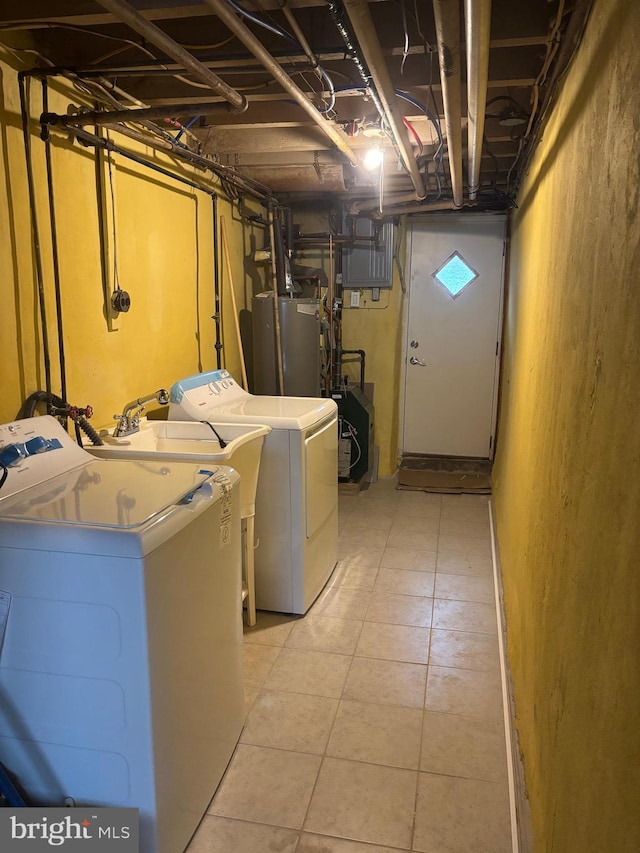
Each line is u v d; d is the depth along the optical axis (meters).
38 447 1.86
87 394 2.41
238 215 4.02
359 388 4.98
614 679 0.91
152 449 2.41
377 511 4.31
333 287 4.80
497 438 4.81
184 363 3.27
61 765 1.54
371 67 1.61
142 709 1.46
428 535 3.88
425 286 4.88
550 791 1.37
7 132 1.92
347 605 3.00
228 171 3.34
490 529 3.98
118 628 1.43
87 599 1.43
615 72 1.15
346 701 2.29
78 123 2.08
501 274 4.77
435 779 1.92
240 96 2.00
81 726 1.50
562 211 1.82
